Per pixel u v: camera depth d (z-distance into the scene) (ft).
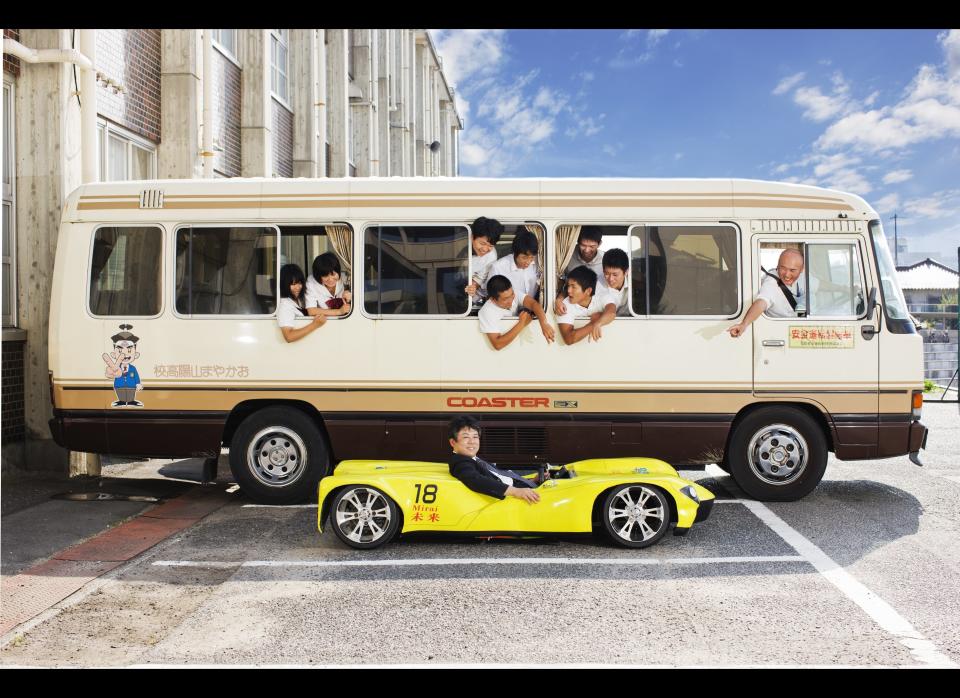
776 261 25.18
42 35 29.60
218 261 25.72
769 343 25.08
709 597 16.88
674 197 25.29
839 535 21.70
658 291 25.18
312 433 25.59
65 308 25.89
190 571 19.12
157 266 25.80
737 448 25.39
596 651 14.05
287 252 25.62
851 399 25.09
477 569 19.01
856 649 14.10
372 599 16.96
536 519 20.15
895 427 25.07
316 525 23.34
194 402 25.61
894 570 18.66
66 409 25.86
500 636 14.82
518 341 25.21
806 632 14.92
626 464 21.90
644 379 25.08
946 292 140.36
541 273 25.26
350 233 25.50
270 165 50.29
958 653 13.92
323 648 14.32
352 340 25.41
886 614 15.84
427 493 20.36
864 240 25.31
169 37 38.32
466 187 25.39
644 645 14.32
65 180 29.71
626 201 25.27
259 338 25.57
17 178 29.76
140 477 30.68
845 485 28.55
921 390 25.18
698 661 13.57
